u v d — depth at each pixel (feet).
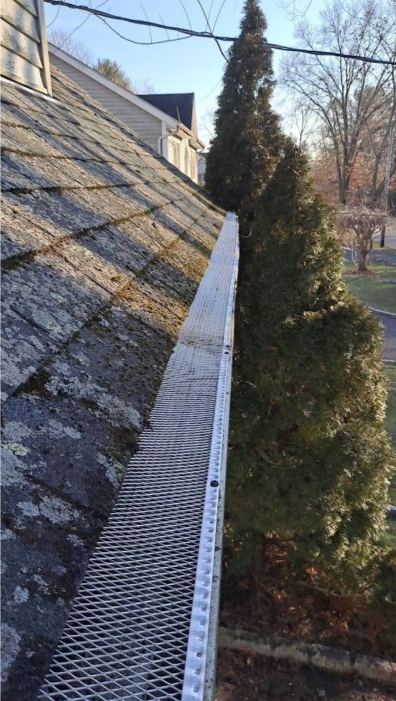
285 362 15.03
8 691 2.04
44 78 14.38
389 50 93.15
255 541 15.98
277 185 16.33
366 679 15.43
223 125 28.94
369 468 14.74
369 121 104.83
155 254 8.98
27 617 2.36
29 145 8.89
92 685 2.21
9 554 2.58
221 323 7.30
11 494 2.90
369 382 15.08
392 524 21.01
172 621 2.57
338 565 15.01
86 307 5.41
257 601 16.89
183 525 3.27
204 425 4.52
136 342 5.58
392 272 76.02
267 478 14.44
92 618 2.53
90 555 2.91
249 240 19.61
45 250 5.80
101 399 4.24
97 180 10.61
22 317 4.39
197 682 2.26
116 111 46.06
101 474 3.51
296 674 15.44
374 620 16.22
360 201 88.48
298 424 15.08
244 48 27.78
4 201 6.12
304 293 15.28
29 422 3.45
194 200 21.11
